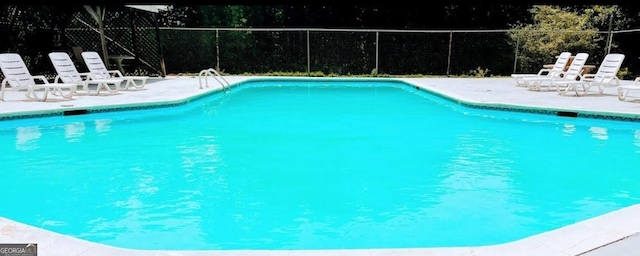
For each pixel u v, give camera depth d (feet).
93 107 24.93
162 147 18.89
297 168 15.96
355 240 10.44
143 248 10.09
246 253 7.54
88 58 33.14
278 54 52.29
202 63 51.16
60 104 25.30
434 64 52.75
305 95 37.63
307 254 7.49
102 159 17.02
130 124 23.88
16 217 11.77
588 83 30.17
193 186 14.05
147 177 14.90
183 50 50.49
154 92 31.89
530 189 13.83
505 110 26.78
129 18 44.60
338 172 15.52
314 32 51.80
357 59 52.60
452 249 7.68
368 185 14.20
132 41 44.98
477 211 12.14
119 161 16.75
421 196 13.23
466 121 25.17
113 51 45.88
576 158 17.35
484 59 52.03
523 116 26.17
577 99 28.50
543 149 18.72
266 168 15.96
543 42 50.06
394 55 52.54
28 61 38.86
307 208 12.33
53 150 18.30
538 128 23.07
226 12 56.18
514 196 13.23
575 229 8.52
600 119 23.84
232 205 12.53
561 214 11.96
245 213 11.97
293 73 52.29
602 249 7.70
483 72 51.72
